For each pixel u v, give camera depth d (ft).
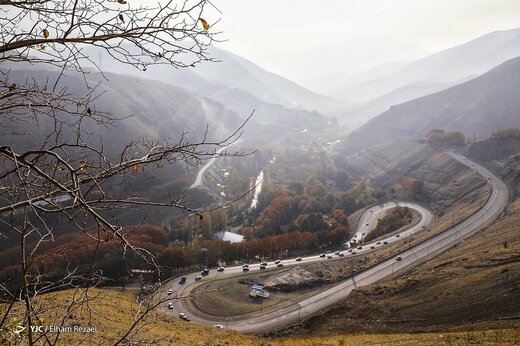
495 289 128.77
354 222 363.35
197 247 246.68
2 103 10.34
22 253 9.98
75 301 12.65
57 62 10.04
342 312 162.40
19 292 10.37
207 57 9.84
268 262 265.95
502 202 304.50
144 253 9.82
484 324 107.14
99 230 9.04
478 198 330.75
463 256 192.44
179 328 95.25
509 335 70.79
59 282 11.43
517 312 111.14
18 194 10.07
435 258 223.71
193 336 83.56
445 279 159.33
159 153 10.75
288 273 237.86
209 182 446.60
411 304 147.74
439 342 72.28
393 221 337.93
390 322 137.49
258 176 542.57
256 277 233.55
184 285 212.84
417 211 369.50
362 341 83.20
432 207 376.07
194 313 185.98
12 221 9.57
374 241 304.71
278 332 164.96
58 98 10.94
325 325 154.30
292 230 342.23
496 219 271.08
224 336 96.07
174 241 262.67
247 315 187.52
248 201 435.53
